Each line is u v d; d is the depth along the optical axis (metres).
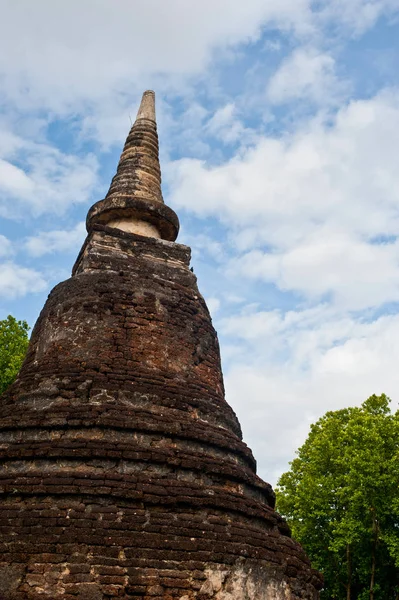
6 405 14.12
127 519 11.59
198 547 11.65
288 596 12.41
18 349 33.06
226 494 12.88
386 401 36.91
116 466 12.45
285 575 12.56
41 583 10.66
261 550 12.40
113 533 11.34
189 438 13.50
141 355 14.91
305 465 37.50
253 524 13.21
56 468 12.33
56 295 16.31
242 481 13.69
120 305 15.60
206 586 11.30
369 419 34.09
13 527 11.24
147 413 13.54
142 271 16.67
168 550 11.41
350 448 33.44
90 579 10.77
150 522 11.71
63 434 12.94
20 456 12.51
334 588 34.00
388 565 33.00
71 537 11.10
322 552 33.94
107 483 11.95
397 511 30.61
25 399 13.87
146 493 12.03
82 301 15.57
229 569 11.66
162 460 12.72
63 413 13.16
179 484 12.48
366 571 32.53
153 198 19.53
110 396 13.70
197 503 12.32
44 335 15.68
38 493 11.79
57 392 13.73
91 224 18.78
